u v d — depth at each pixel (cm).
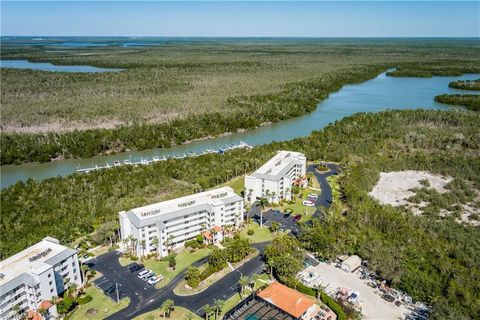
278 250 14538
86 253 15475
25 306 12175
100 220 17675
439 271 13975
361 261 14925
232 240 16662
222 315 12169
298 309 12012
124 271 14688
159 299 13088
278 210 19575
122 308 12650
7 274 12088
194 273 13750
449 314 11450
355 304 12506
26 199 19425
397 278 13275
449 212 18900
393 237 16112
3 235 16312
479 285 12975
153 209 16200
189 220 16438
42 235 16400
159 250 15525
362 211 17975
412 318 12025
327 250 15162
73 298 13012
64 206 18712
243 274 14400
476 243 15788
